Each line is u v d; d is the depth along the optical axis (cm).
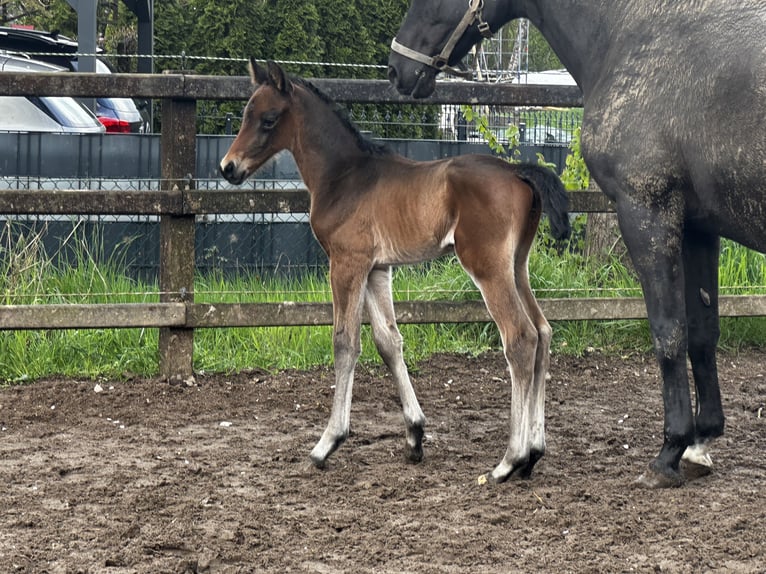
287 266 823
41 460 491
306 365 672
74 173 858
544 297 726
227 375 648
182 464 487
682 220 439
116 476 464
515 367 448
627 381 657
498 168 454
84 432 539
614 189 445
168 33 1602
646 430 555
